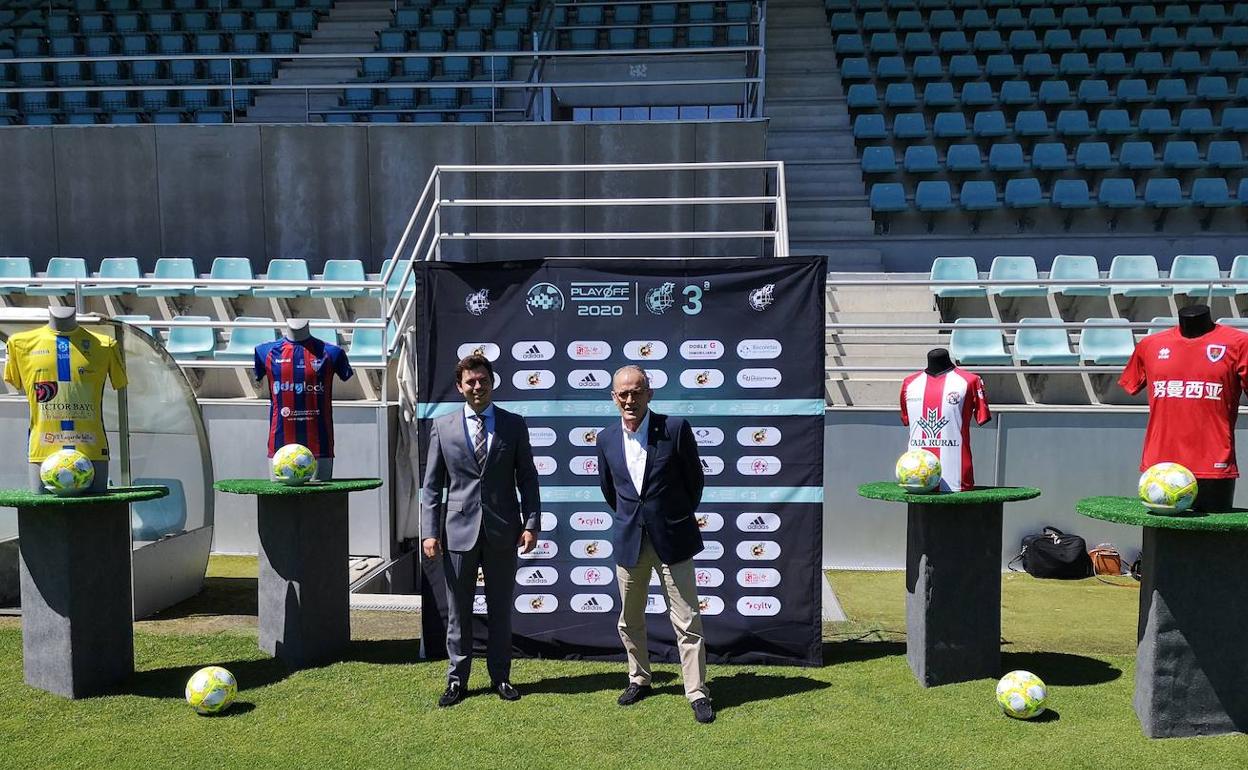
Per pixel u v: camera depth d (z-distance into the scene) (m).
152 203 11.06
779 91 15.89
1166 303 9.70
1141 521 4.12
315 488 5.12
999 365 8.86
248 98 15.62
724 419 5.52
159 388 6.51
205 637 5.78
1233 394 4.59
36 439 4.92
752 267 5.50
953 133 14.47
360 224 10.90
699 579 5.50
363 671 5.20
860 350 9.27
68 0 18.69
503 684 4.80
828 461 7.96
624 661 5.50
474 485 4.68
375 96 15.30
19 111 15.42
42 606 4.82
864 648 5.75
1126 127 14.35
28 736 4.30
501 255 10.80
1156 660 4.27
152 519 6.48
